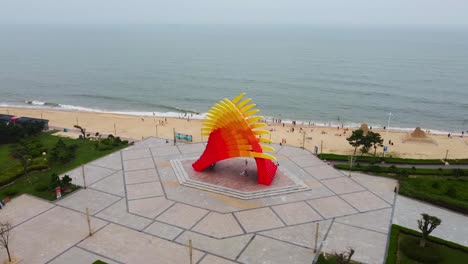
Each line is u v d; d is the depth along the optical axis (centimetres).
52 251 3475
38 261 3322
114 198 4541
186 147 6519
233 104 4600
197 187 4800
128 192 4700
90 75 17225
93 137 7325
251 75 16988
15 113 10231
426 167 5981
